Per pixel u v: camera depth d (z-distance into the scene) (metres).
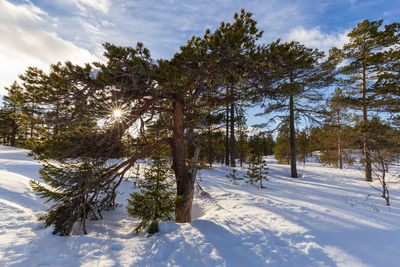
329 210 6.11
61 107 5.31
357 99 14.03
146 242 4.38
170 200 5.73
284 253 3.64
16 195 7.75
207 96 7.82
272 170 18.88
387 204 6.83
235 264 3.37
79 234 5.25
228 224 5.18
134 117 5.94
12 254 3.57
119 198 10.55
